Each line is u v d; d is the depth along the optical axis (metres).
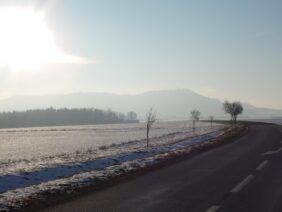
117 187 13.59
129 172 17.38
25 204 11.02
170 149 30.33
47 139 67.19
